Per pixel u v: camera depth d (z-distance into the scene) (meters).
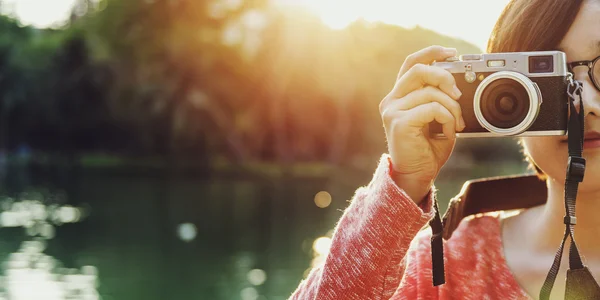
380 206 1.17
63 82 54.22
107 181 45.41
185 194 37.69
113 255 18.98
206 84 47.41
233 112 48.94
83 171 53.62
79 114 55.81
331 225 25.38
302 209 30.98
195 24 47.91
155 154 55.97
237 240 21.86
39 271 16.25
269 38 48.91
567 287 1.11
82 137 60.66
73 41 52.56
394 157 1.22
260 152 54.59
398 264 1.18
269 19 49.00
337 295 1.18
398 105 1.23
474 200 1.40
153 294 14.33
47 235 22.14
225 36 47.84
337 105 53.62
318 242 21.33
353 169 55.91
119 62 49.59
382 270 1.16
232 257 18.86
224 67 47.50
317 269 1.34
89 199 34.19
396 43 57.12
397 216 1.15
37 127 62.62
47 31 66.06
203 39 46.84
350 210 1.25
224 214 28.86
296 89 51.22
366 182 48.03
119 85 49.69
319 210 30.66
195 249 20.25
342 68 53.19
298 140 54.59
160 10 48.12
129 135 57.56
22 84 59.25
